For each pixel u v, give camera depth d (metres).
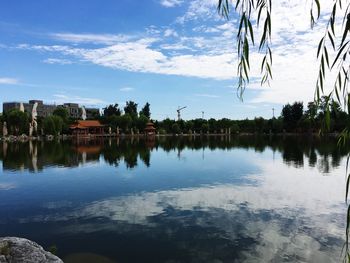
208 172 25.67
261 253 9.47
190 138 95.12
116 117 123.12
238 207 14.58
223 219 12.77
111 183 21.30
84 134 113.12
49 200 16.70
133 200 16.34
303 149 45.75
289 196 16.62
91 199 16.77
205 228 11.70
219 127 129.75
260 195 16.98
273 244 10.12
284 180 21.38
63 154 43.34
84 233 11.48
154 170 27.22
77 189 19.47
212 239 10.62
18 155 42.00
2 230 12.03
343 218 12.66
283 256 9.25
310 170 25.52
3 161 35.31
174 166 29.72
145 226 12.09
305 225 11.88
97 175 24.91
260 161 32.72
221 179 22.22
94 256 9.53
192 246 10.08
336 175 22.91
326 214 13.27
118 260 9.26
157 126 131.50
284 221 12.38
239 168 27.72
